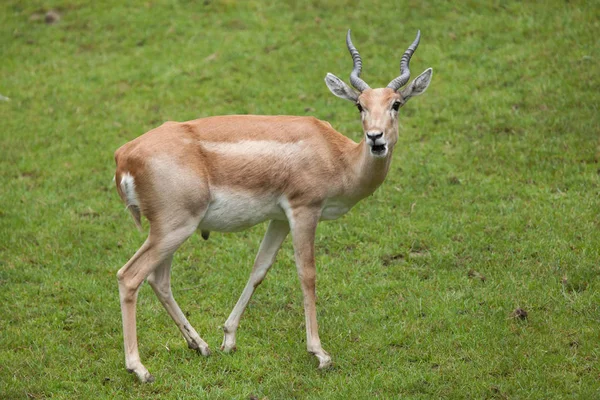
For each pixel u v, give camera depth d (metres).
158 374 9.66
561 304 10.59
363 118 9.62
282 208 9.73
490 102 17.19
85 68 20.47
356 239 13.07
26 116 18.20
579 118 15.95
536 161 14.77
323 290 11.68
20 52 21.53
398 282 11.66
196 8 22.72
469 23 20.48
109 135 17.17
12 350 10.16
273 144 9.56
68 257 12.73
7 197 14.63
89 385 9.45
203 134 9.46
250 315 11.16
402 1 21.70
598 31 18.94
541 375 9.10
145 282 12.03
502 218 13.12
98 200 14.68
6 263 12.46
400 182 14.70
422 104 17.59
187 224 9.29
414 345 10.05
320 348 9.77
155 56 20.66
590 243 12.01
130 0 23.55
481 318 10.48
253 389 9.34
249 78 19.23
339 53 19.81
